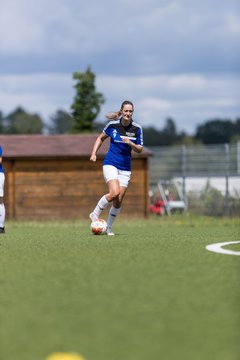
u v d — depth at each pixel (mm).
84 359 8617
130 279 14250
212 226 38906
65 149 60281
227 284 13570
